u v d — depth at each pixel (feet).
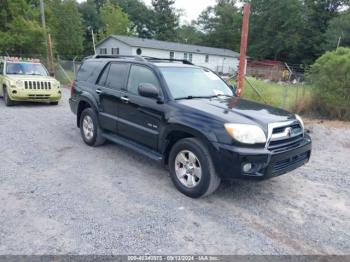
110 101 18.47
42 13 77.41
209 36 220.02
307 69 39.73
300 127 14.64
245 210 13.16
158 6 220.02
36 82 35.83
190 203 13.55
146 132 15.99
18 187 14.60
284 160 13.19
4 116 30.32
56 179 15.67
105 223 11.76
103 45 142.82
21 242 10.49
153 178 16.14
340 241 11.24
